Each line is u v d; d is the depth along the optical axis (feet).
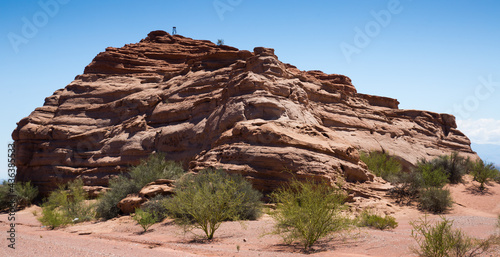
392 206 58.54
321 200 33.17
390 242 30.27
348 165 67.15
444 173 75.10
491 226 37.88
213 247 33.58
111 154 116.06
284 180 62.64
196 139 97.71
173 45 184.96
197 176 59.16
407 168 110.93
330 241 33.60
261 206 54.65
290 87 92.48
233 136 74.79
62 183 119.55
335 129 112.78
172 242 38.04
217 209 40.73
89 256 25.43
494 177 79.00
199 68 125.90
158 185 64.34
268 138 67.10
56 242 35.40
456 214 54.24
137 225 52.54
